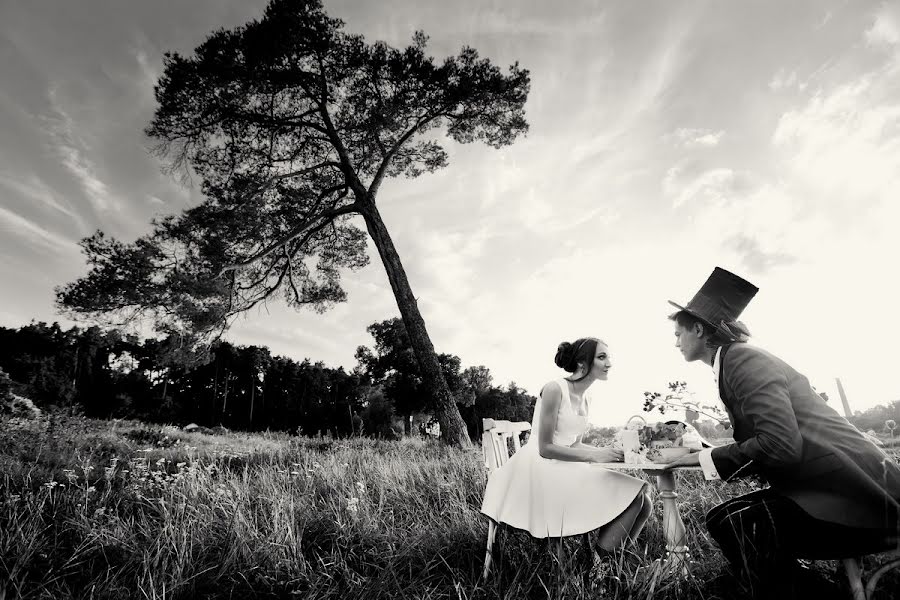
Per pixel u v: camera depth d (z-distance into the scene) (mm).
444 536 2943
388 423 36906
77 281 11805
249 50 13320
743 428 1829
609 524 2375
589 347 2785
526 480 2654
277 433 19906
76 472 5320
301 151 16469
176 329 13219
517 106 15555
